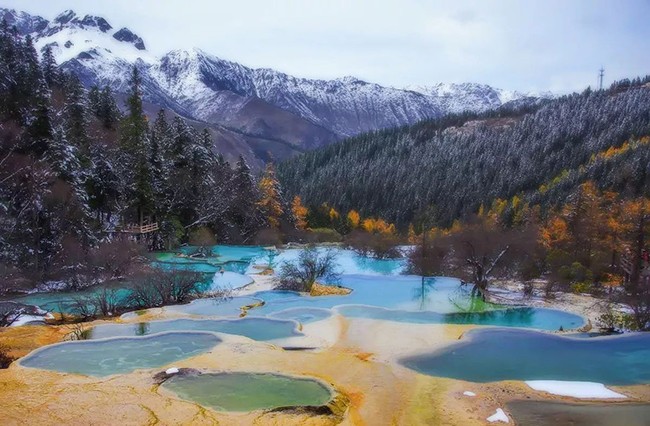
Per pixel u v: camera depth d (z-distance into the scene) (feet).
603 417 58.29
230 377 66.85
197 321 97.71
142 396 60.08
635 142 354.95
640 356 80.59
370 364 74.18
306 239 265.34
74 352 77.41
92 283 124.88
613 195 234.58
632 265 133.59
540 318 107.14
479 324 100.89
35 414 54.60
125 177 185.78
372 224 331.57
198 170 213.05
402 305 117.50
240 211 232.32
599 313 110.11
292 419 55.06
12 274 116.16
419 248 176.55
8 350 77.71
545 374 72.43
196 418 54.54
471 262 130.31
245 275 151.02
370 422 56.13
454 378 70.13
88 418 53.93
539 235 168.96
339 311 107.96
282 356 75.97
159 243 189.06
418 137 522.06
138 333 89.76
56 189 132.98
